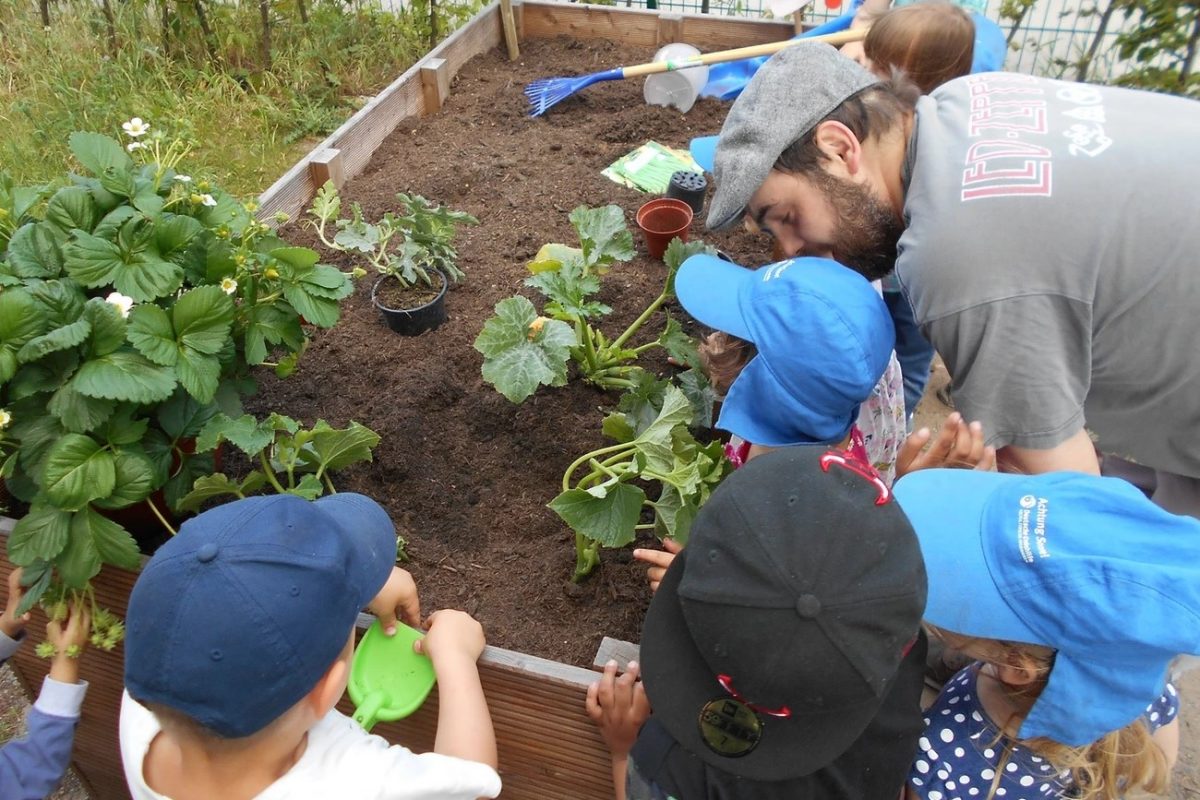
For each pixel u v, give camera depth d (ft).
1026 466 4.91
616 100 12.71
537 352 6.81
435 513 6.88
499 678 5.16
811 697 3.46
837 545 3.50
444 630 4.97
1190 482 5.78
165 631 3.44
